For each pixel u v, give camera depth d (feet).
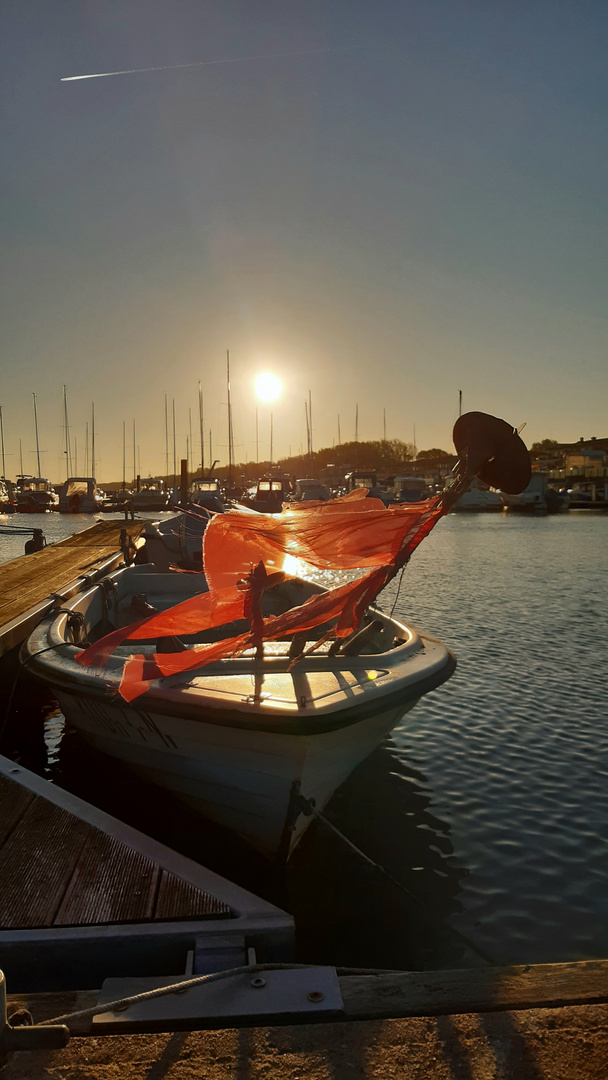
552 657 41.96
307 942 16.46
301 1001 9.89
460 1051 8.87
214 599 17.84
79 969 11.73
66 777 26.16
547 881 18.83
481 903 17.90
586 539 128.47
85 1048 8.96
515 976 10.30
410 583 73.82
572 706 32.89
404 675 19.15
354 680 18.54
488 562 93.04
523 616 55.16
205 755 18.56
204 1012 9.69
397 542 17.11
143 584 40.19
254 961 11.26
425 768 26.07
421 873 19.29
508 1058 8.75
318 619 17.21
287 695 17.25
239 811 19.25
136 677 17.70
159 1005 9.85
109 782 25.13
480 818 22.31
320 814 18.11
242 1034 9.20
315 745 16.87
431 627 51.06
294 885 18.83
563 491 225.56
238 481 288.92
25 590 43.39
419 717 31.45
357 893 18.44
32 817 15.67
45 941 11.60
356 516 17.02
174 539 49.29
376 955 15.94
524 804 23.20
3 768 18.42
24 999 10.18
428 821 22.15
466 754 27.32
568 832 21.36
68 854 14.14
